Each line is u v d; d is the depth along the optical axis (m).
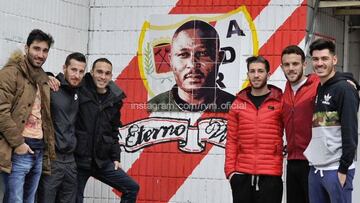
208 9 8.12
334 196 5.90
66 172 6.90
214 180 8.05
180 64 8.19
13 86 6.38
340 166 5.81
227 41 8.05
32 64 6.54
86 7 8.47
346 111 5.79
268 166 6.46
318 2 7.90
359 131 8.05
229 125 6.69
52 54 8.09
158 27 8.28
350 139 5.77
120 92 7.36
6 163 6.30
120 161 7.98
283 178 7.71
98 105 7.16
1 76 6.37
